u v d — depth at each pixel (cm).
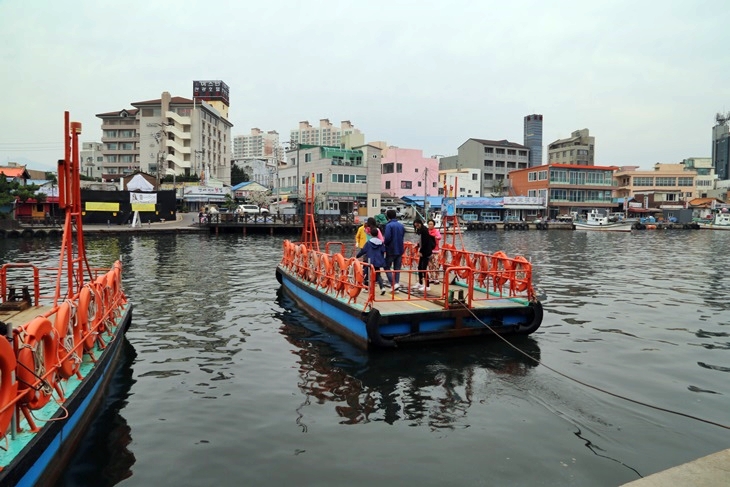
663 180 9112
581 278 2112
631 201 8550
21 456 438
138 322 1219
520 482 525
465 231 6550
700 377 851
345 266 1096
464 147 10375
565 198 8019
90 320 721
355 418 678
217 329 1157
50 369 533
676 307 1468
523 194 8550
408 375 845
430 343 1009
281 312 1347
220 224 4931
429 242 1220
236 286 1786
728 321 1281
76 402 582
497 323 1038
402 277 1445
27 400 481
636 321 1273
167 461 564
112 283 914
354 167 6588
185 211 6919
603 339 1091
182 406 714
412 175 8062
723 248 3931
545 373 862
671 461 571
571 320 1279
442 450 591
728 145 14662
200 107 8088
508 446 603
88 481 524
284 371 865
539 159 13525
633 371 880
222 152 9469
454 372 862
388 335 963
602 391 782
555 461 568
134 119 8338
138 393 762
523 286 1143
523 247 3994
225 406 715
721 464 424
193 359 930
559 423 668
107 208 5138
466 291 1224
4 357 432
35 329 507
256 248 3466
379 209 6769
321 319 1218
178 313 1323
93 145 10531
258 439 616
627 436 632
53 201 4969
